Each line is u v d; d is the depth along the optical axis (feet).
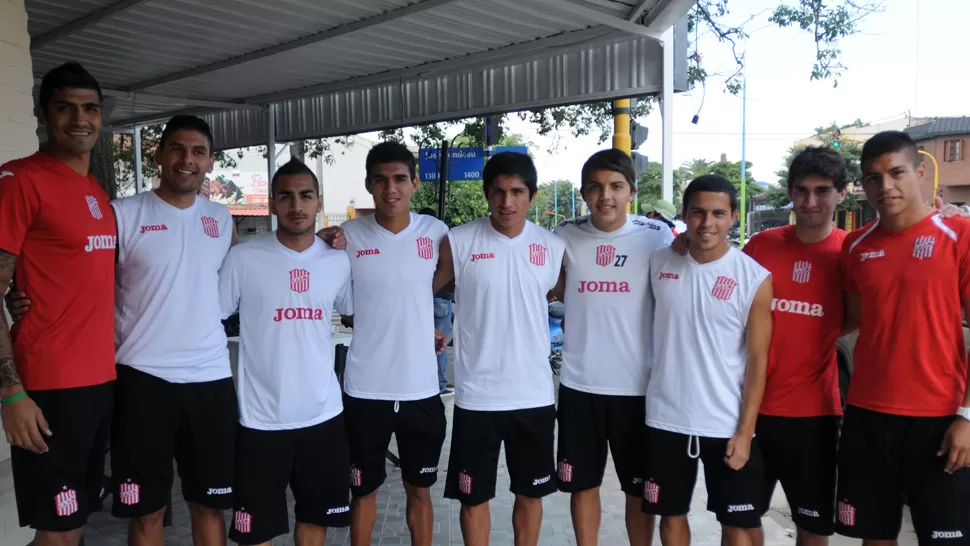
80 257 8.12
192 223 9.02
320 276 9.33
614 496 14.44
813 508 9.21
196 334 8.88
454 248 9.85
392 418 9.83
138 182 40.37
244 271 9.16
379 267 9.76
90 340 8.25
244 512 9.06
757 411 8.94
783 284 9.28
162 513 9.20
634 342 9.80
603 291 9.84
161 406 8.71
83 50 24.07
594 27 21.34
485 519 10.10
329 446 9.40
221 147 38.88
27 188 7.79
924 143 90.43
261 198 102.12
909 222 8.29
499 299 9.70
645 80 23.11
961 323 8.13
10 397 7.52
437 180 32.48
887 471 8.42
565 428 10.12
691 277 9.11
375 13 20.16
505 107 26.91
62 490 8.13
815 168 9.00
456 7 19.17
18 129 10.39
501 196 9.50
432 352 10.14
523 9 19.29
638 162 29.30
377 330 9.79
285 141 35.60
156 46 23.59
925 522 8.25
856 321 9.11
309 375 9.20
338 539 11.99
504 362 9.70
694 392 9.08
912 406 8.18
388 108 30.94
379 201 9.63
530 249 9.79
